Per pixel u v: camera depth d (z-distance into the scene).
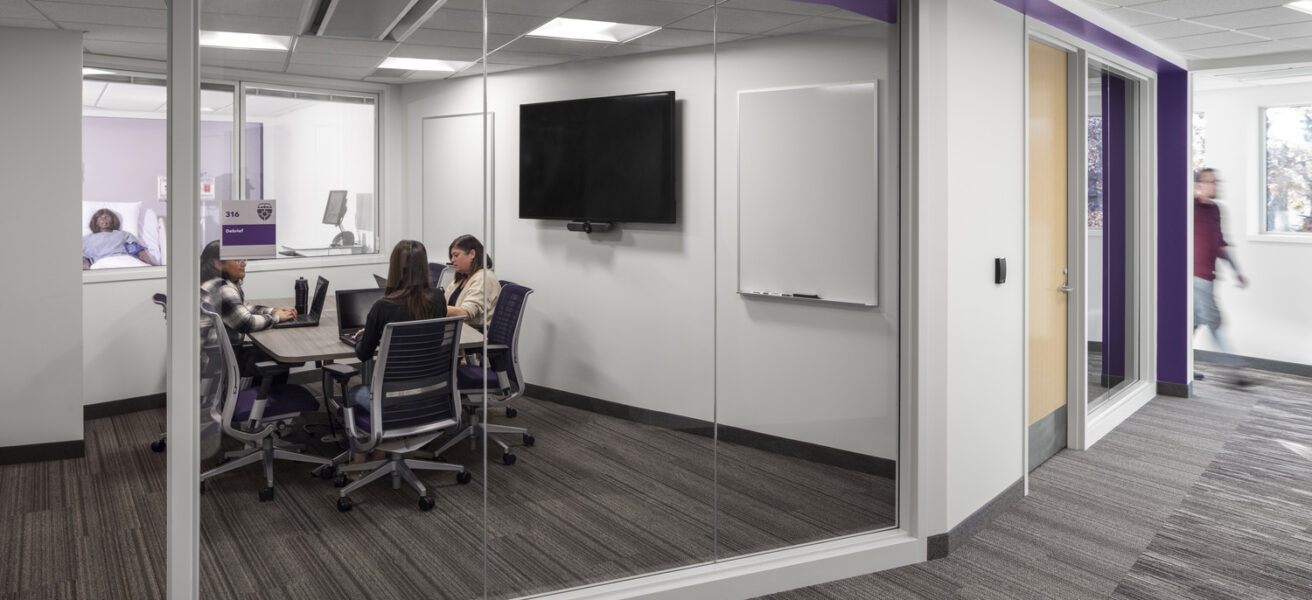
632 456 3.16
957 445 3.54
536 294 3.02
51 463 4.56
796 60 3.23
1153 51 5.35
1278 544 3.57
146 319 5.54
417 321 2.91
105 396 5.41
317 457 2.81
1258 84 6.91
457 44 2.87
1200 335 7.62
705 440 3.25
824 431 3.36
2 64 4.45
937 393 3.38
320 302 2.77
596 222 3.06
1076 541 3.59
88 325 5.31
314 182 2.73
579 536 3.08
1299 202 6.95
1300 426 5.48
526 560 3.02
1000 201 3.85
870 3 3.26
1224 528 3.75
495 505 3.01
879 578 3.22
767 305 3.26
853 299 3.32
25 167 4.51
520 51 2.93
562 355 3.07
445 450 2.96
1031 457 4.54
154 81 5.36
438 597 2.91
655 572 3.08
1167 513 3.93
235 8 2.60
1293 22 4.78
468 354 2.98
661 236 3.14
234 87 2.61
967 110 3.55
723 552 3.27
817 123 3.27
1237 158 7.21
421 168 2.86
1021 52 4.00
